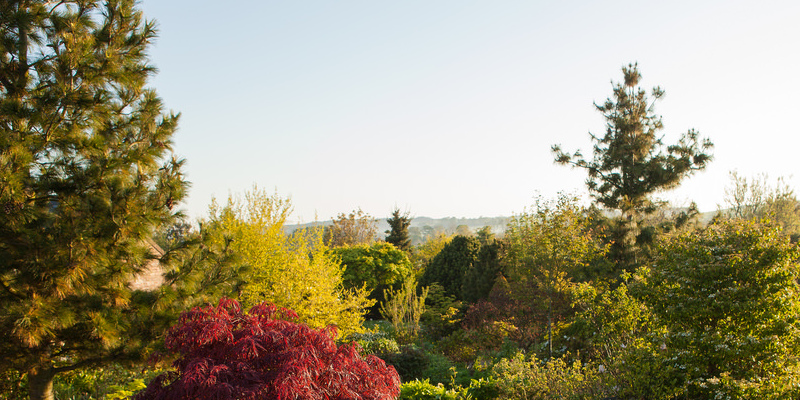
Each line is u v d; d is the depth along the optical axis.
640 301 9.95
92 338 6.32
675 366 8.58
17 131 6.00
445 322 19.95
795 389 7.33
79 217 6.06
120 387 8.02
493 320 17.12
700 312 8.18
